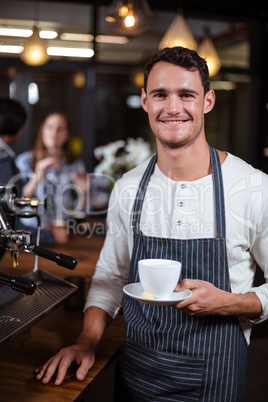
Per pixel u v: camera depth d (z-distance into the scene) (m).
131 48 6.07
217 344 1.32
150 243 1.37
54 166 3.88
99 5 5.05
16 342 1.50
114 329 1.63
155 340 1.36
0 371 1.31
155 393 1.36
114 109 6.20
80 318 1.71
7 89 5.87
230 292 1.33
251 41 5.37
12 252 1.21
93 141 5.96
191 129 1.28
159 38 5.99
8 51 5.75
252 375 3.18
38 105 5.95
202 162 1.36
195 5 4.92
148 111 1.32
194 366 1.31
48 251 1.20
